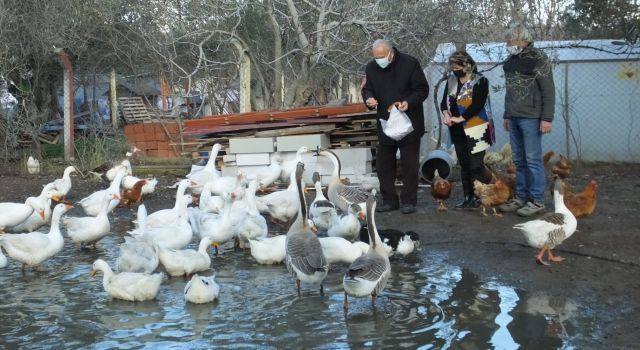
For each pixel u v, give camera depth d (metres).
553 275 7.68
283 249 8.81
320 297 7.37
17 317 6.84
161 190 15.00
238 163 14.10
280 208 10.93
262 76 18.47
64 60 19.44
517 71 9.83
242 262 9.15
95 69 23.23
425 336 6.03
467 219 10.47
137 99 30.02
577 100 17.28
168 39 17.52
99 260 7.57
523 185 10.55
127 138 20.03
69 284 8.12
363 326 6.35
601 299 6.86
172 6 17.58
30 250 8.66
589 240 8.82
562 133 17.52
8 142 20.73
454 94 10.76
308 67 16.33
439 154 13.91
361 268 6.74
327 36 16.16
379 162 11.31
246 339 6.10
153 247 8.34
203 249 8.63
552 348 5.63
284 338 6.09
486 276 7.85
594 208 9.98
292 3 15.92
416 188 11.19
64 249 10.09
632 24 14.27
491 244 9.12
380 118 11.05
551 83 9.75
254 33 19.30
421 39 15.34
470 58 10.55
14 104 20.22
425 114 17.33
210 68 18.23
